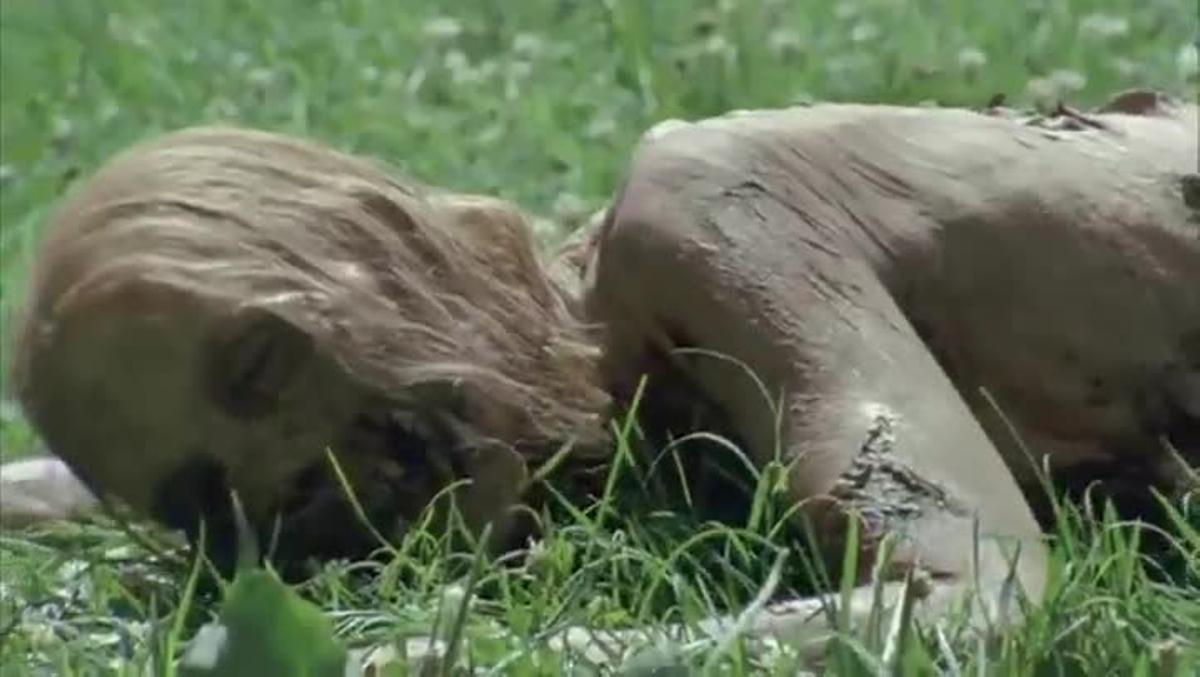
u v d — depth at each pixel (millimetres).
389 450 5828
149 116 12250
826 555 5664
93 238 5773
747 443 5953
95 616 5871
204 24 13633
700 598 5738
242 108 12141
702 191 6004
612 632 5418
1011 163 6309
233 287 5703
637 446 6145
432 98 12320
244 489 5805
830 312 5891
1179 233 6371
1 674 5387
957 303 6203
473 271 6031
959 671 5020
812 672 5219
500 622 5656
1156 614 5547
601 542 5770
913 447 5664
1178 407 6363
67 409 5797
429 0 13922
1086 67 11766
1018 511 5637
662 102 11609
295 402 5754
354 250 5867
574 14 13391
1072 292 6270
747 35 12461
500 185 10727
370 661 5273
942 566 5484
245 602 4793
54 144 12008
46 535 6953
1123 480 6410
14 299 9430
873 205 6145
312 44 13172
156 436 5754
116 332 5684
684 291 5930
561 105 11805
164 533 6359
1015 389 6281
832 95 11570
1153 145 6496
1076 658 5148
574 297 6234
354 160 6059
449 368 5871
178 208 5785
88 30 13602
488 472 5895
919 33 12422
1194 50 11789
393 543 5891
